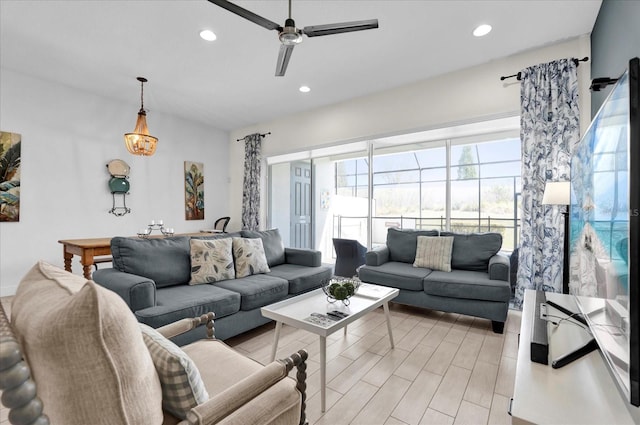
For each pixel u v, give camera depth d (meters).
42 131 3.95
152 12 2.57
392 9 2.52
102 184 4.50
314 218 6.18
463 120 3.58
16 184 3.75
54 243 4.04
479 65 3.47
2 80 3.64
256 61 3.41
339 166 5.86
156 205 5.14
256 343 2.52
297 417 1.05
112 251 2.51
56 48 3.15
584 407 0.89
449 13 2.58
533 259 3.05
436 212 4.34
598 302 1.22
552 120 2.96
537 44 3.05
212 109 5.04
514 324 2.92
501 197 4.00
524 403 0.91
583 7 2.50
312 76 3.78
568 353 1.15
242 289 2.60
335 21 2.68
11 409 0.59
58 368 0.61
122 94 4.40
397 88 4.11
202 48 3.14
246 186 5.82
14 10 2.54
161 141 5.21
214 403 0.83
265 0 2.40
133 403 0.68
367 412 1.67
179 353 0.85
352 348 2.42
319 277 3.35
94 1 2.43
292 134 5.29
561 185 2.49
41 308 0.67
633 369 0.82
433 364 2.17
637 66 0.85
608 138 1.11
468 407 1.71
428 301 3.02
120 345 0.65
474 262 3.32
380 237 4.99
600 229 1.22
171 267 2.68
